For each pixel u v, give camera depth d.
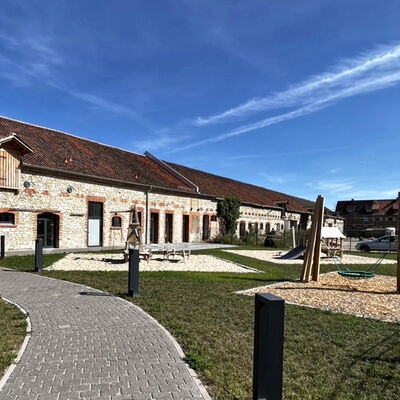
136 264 8.25
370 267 16.06
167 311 6.88
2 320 6.04
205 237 32.84
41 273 11.34
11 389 3.66
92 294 8.28
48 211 19.25
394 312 7.27
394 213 77.38
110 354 4.65
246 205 37.69
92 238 21.95
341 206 85.88
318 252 11.29
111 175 23.06
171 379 3.93
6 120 21.45
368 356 4.79
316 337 5.54
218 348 4.93
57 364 4.30
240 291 9.16
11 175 17.36
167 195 27.94
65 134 25.12
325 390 3.81
